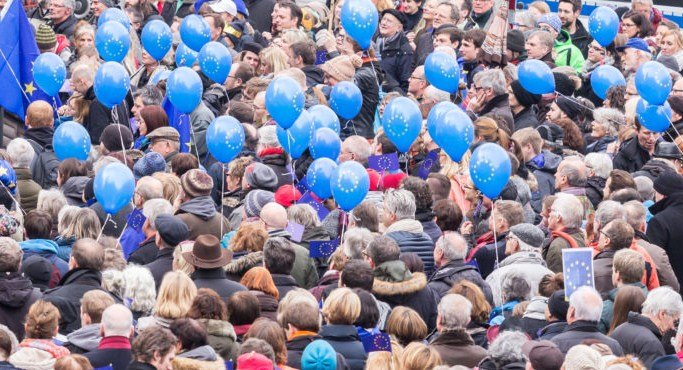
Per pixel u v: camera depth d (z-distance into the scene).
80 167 34.84
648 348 26.03
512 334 24.23
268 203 30.16
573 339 25.38
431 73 38.47
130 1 51.41
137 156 36.41
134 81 45.97
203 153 39.53
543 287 28.16
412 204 30.67
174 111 39.81
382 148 36.03
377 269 27.80
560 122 39.75
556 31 49.62
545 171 37.22
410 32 50.88
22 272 28.34
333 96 38.47
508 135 36.66
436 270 29.80
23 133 41.41
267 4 53.47
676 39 48.25
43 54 38.94
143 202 31.38
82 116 41.84
